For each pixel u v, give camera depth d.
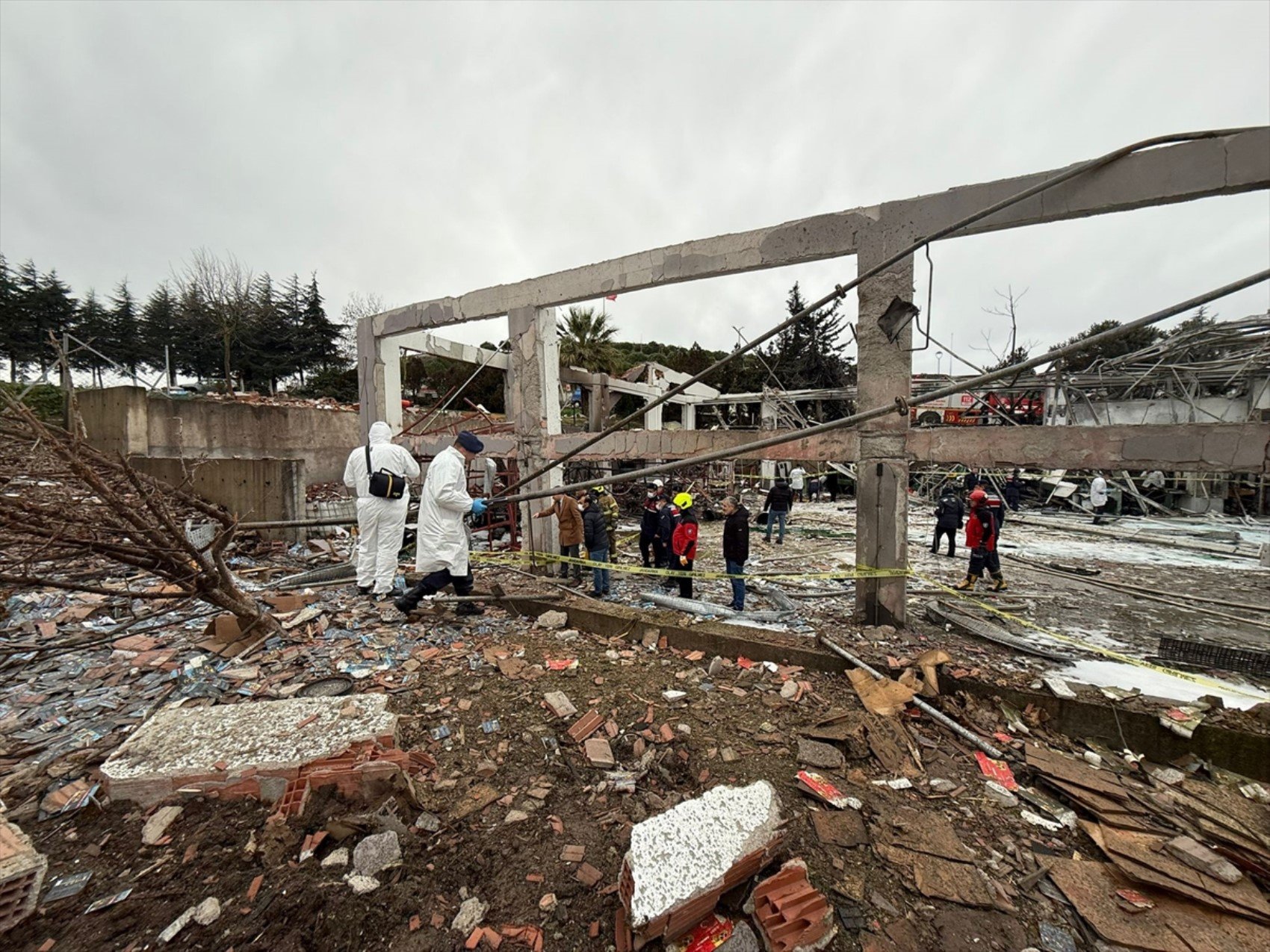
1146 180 4.16
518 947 2.06
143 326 30.41
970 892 2.39
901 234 5.11
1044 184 4.25
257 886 2.20
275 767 2.70
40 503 4.84
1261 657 4.55
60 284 30.50
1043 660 4.71
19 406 3.70
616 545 10.57
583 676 4.30
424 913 2.17
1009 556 9.84
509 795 2.90
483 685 4.07
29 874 2.08
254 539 8.09
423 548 5.40
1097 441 4.41
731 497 6.34
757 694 4.09
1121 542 12.01
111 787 2.62
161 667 4.13
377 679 4.09
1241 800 3.01
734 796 2.57
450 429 14.18
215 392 21.83
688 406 21.31
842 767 3.22
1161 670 4.48
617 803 2.89
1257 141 3.82
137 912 2.09
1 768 2.92
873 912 2.28
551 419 8.18
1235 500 16.59
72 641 4.43
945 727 3.68
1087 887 2.44
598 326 24.61
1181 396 16.05
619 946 2.05
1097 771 3.22
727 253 6.15
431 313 9.05
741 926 2.15
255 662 4.30
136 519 4.06
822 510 17.41
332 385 27.08
